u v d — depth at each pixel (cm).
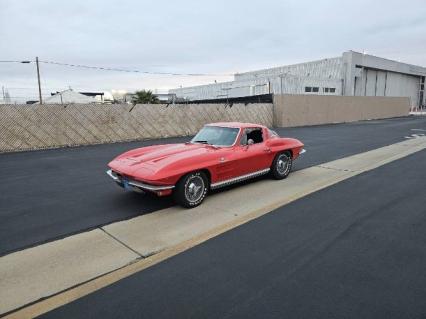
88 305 284
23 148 1250
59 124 1331
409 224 461
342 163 919
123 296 296
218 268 344
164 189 496
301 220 479
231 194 610
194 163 527
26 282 319
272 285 312
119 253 379
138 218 492
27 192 646
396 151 1129
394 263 353
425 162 911
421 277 325
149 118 1611
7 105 1205
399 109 3862
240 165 607
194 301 288
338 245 397
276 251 382
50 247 396
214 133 660
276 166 702
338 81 3962
